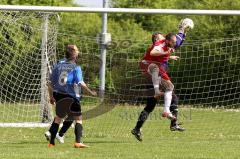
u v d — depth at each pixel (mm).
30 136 34500
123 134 36188
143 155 26297
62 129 30594
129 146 29656
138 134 31562
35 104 42219
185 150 28031
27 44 40844
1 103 42656
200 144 30562
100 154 26594
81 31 58469
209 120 42156
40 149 28031
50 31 38719
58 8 33812
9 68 41188
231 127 39688
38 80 41219
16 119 41438
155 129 38906
